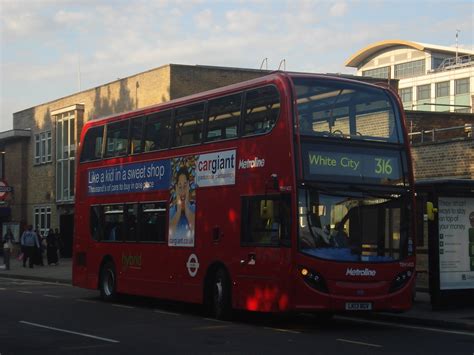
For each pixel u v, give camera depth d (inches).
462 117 1246.3
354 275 496.1
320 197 496.7
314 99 513.7
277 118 513.3
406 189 527.8
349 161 512.1
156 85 1320.1
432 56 4023.1
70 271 1187.3
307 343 446.0
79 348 422.0
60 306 682.2
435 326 542.0
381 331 512.7
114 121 741.3
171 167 639.8
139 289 673.6
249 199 537.6
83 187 786.2
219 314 566.6
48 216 1733.5
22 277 1125.7
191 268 600.7
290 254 488.7
